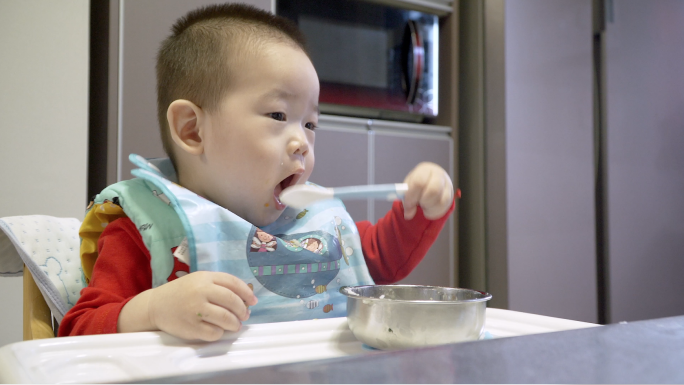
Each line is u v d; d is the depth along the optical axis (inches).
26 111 55.2
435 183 28.1
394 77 78.4
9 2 55.2
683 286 93.0
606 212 85.7
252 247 26.1
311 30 71.4
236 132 28.3
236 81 28.6
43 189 55.3
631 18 88.8
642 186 89.4
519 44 79.2
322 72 72.2
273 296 26.0
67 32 56.7
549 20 82.0
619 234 86.5
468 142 83.3
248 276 25.6
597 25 87.3
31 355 14.0
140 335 16.6
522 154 78.8
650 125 90.7
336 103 73.3
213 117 29.0
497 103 79.0
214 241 25.1
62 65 56.4
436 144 80.4
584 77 85.2
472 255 81.8
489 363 8.3
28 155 55.0
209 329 17.1
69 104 56.5
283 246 27.1
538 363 8.4
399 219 34.9
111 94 57.4
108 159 57.1
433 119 84.6
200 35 31.1
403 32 79.2
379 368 7.9
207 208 25.8
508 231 77.1
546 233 80.4
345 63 74.1
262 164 28.2
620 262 86.4
